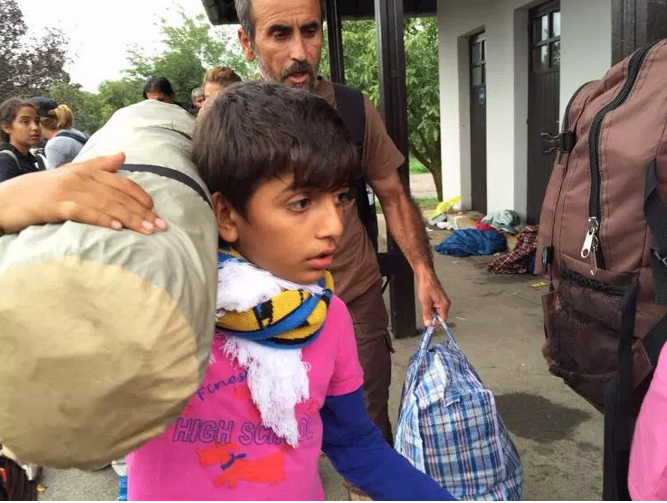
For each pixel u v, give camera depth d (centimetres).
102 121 1873
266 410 82
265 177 76
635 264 120
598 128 125
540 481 225
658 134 113
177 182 66
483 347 352
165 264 52
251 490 86
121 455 52
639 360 120
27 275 48
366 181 189
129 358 48
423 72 930
